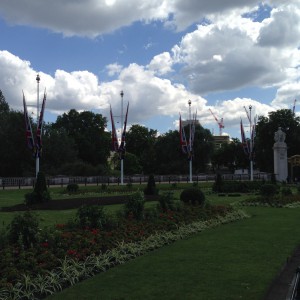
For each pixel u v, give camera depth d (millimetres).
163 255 10539
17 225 9500
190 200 19953
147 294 7371
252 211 22062
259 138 75938
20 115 69312
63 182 50250
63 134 76500
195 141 88125
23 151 68250
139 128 108688
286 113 73250
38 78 41781
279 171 56812
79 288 7742
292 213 20969
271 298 7395
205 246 11734
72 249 9422
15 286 7273
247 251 11031
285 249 11328
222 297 7203
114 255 9891
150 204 24453
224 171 105375
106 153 96062
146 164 96812
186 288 7715
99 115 95312
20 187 44031
